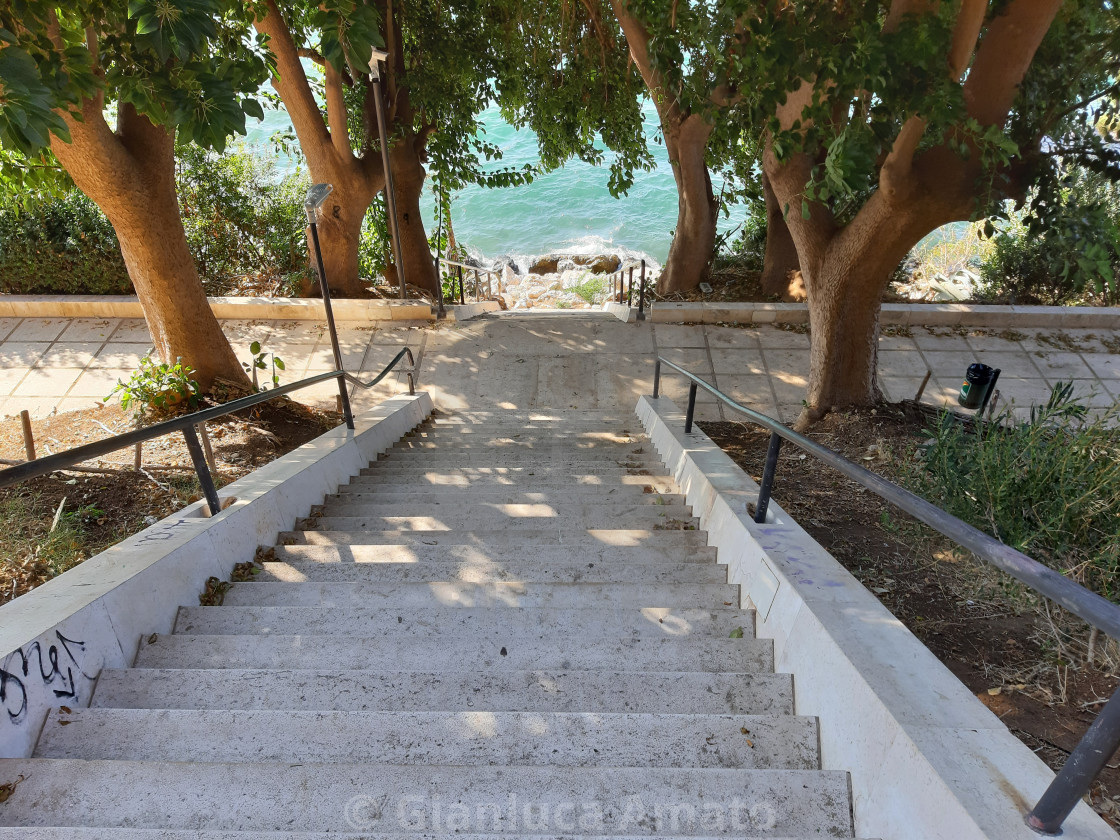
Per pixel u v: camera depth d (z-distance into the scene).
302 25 9.97
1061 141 5.03
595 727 2.33
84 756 2.26
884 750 1.96
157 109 4.05
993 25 4.78
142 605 3.00
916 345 10.05
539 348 10.53
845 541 3.99
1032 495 3.51
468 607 3.24
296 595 3.50
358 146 11.87
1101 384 9.21
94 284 10.77
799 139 4.71
